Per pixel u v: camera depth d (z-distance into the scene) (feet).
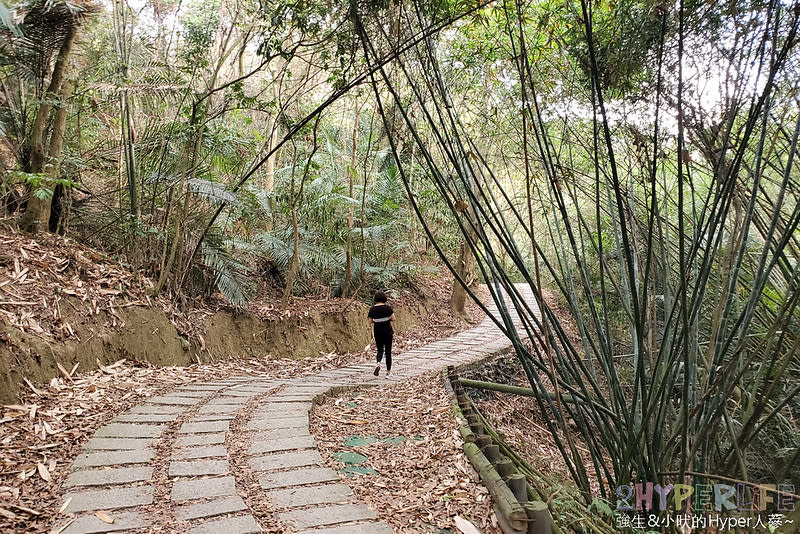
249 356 22.45
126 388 14.96
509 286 7.91
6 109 17.15
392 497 9.16
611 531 7.86
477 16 10.76
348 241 28.60
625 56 8.05
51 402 12.67
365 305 29.45
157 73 18.88
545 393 8.42
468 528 8.14
